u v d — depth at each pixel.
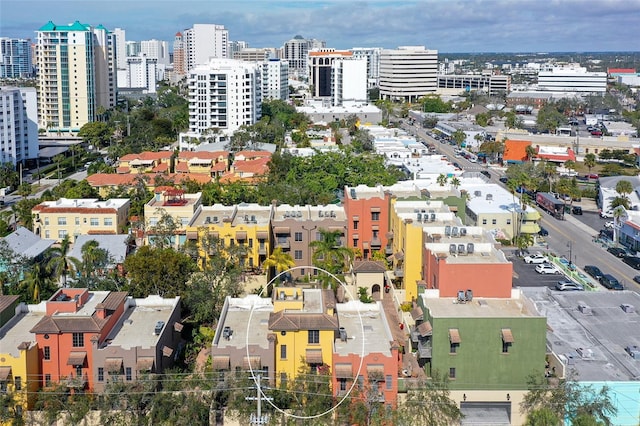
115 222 161.00
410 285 126.69
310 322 90.56
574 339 103.75
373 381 87.50
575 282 142.62
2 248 130.38
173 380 87.94
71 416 85.06
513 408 93.06
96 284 117.94
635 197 199.50
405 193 164.12
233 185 197.75
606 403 86.06
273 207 154.25
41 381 91.94
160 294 115.81
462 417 88.50
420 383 89.50
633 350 99.06
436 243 115.19
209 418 86.12
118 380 88.44
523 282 146.88
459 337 92.00
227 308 104.62
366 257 149.50
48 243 151.88
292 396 85.75
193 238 137.25
